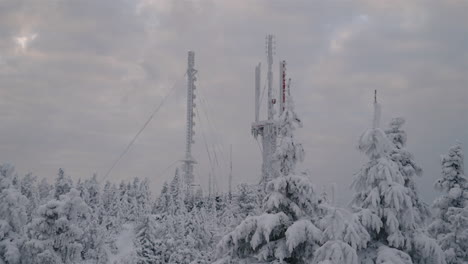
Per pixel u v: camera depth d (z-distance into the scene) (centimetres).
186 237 4509
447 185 2567
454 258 2336
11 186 2656
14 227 2589
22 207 2609
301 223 1390
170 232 4481
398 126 2009
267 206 1509
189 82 10900
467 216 2405
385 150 1562
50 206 2662
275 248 1470
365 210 1426
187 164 9656
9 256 2428
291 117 1595
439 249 1404
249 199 3912
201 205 8262
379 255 1353
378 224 1403
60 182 3994
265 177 1780
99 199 8094
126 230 7238
